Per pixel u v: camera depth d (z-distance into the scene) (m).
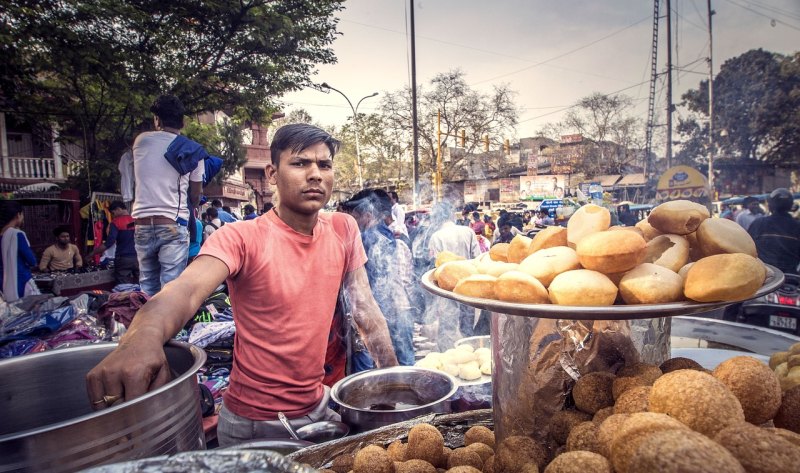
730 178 20.77
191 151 3.49
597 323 0.95
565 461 0.69
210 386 2.76
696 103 21.59
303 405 1.62
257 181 35.41
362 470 0.93
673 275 0.84
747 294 0.75
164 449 0.78
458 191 34.41
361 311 1.89
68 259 7.26
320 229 1.69
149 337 0.97
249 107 12.89
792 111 18.83
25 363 1.08
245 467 0.47
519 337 0.99
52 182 15.95
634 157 31.64
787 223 4.99
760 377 0.76
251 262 1.51
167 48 10.83
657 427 0.63
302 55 12.40
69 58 9.28
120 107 11.60
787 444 0.58
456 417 1.25
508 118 30.94
